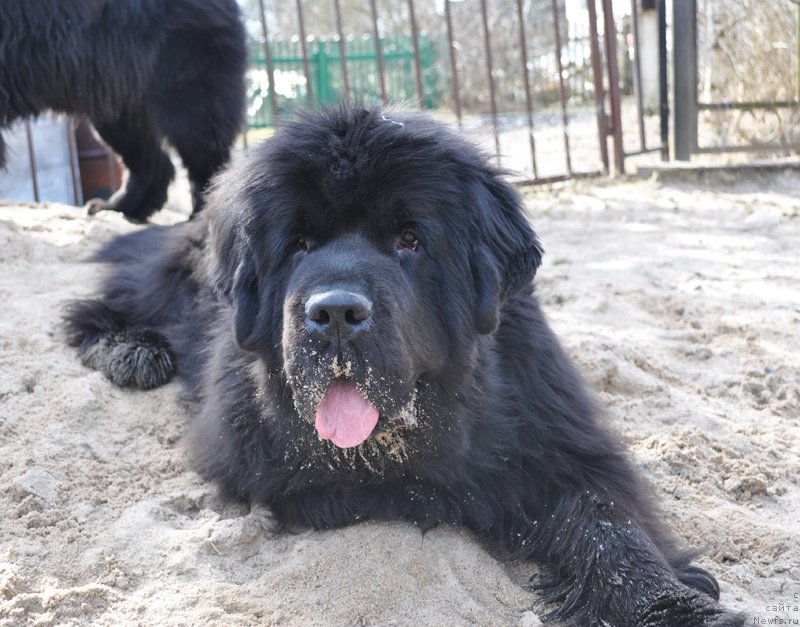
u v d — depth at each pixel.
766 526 1.33
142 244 1.99
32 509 1.32
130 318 1.79
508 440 1.29
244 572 1.23
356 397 1.17
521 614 1.17
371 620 1.15
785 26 3.89
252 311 1.28
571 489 1.27
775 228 2.79
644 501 1.29
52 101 2.46
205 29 2.50
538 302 1.44
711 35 4.09
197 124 2.54
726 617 1.09
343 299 1.12
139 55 2.45
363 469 1.26
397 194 1.22
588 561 1.18
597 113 3.58
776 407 1.66
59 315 1.82
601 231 2.87
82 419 1.52
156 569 1.22
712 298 2.17
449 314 1.24
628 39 5.64
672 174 3.44
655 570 1.16
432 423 1.24
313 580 1.20
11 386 1.57
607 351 1.81
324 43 7.34
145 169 2.71
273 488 1.30
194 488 1.38
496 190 1.31
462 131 1.35
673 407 1.64
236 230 1.31
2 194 3.48
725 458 1.49
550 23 7.88
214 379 1.39
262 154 1.29
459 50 8.04
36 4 2.31
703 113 4.07
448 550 1.24
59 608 1.14
